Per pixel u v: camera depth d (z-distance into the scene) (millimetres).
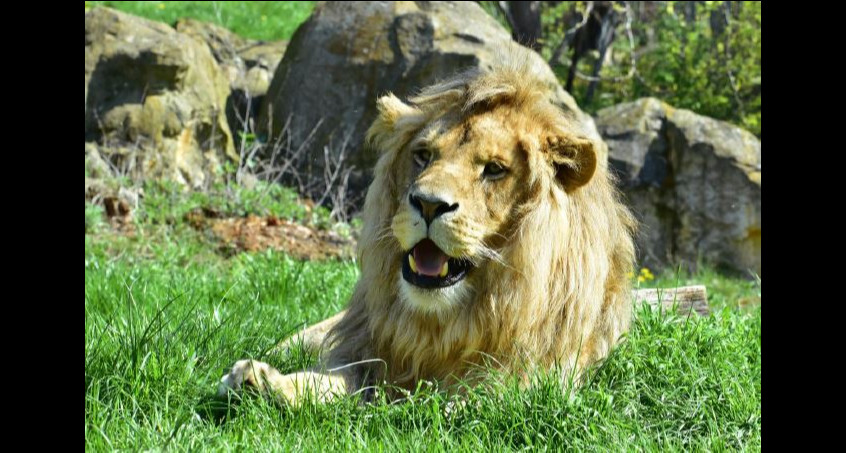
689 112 22484
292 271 12961
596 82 30297
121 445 5969
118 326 8039
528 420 6664
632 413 7094
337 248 17812
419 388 6973
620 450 6297
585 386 7293
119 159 18828
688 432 6980
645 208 21953
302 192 20547
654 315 9078
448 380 7434
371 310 7637
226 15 32969
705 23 31750
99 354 7137
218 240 17047
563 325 7539
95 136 19031
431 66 20406
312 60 21109
